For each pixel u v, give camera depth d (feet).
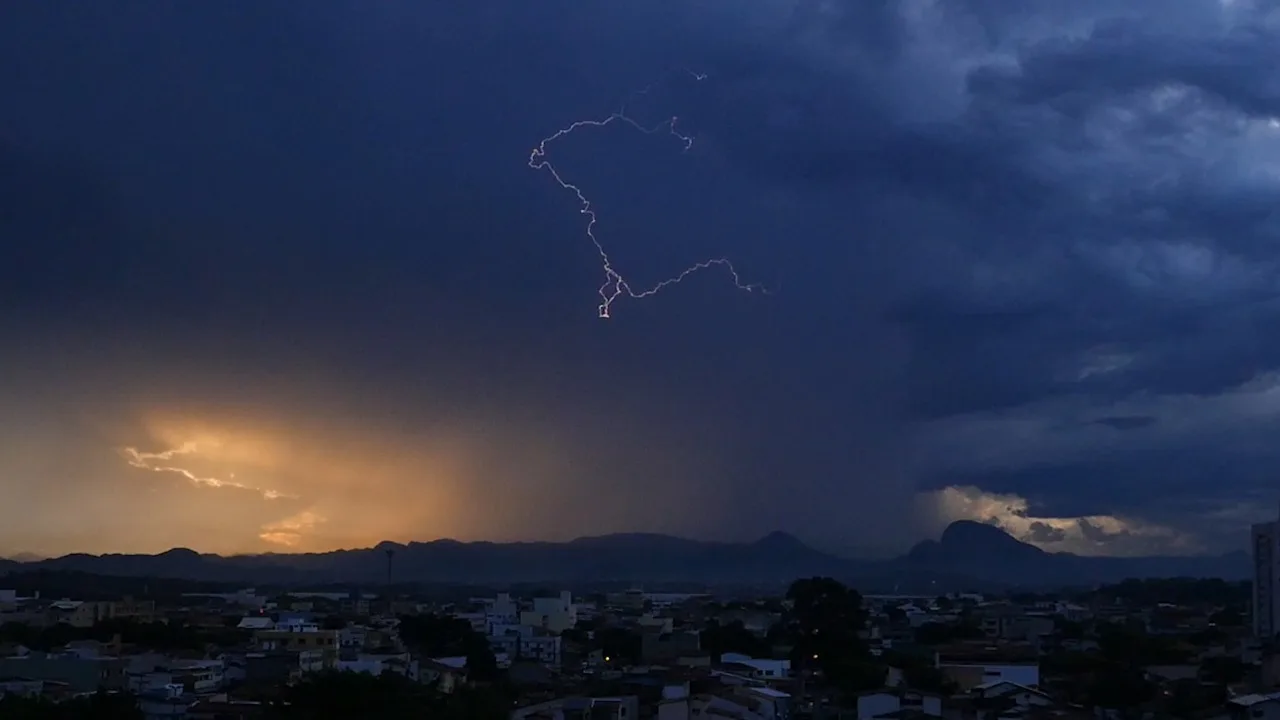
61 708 304.91
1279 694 348.59
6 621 588.09
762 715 350.02
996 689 381.19
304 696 325.01
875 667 440.04
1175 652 470.80
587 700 372.38
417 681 409.69
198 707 341.62
